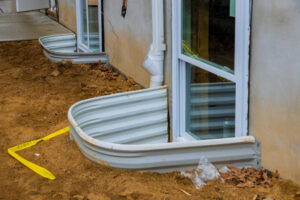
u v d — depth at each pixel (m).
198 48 5.79
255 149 4.84
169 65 6.46
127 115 6.33
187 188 4.60
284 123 4.39
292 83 4.24
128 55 8.27
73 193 4.61
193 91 6.10
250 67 4.75
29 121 6.89
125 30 8.25
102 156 4.94
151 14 7.01
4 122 6.82
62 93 8.21
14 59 10.42
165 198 4.40
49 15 15.02
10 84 8.70
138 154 4.76
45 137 6.14
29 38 11.99
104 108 6.15
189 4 5.88
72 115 5.57
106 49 9.55
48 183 4.86
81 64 9.74
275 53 4.39
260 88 4.64
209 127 5.82
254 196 4.34
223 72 5.22
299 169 4.30
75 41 11.65
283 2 4.23
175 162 4.82
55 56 9.97
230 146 4.82
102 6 9.41
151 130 6.59
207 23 5.54
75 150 5.58
